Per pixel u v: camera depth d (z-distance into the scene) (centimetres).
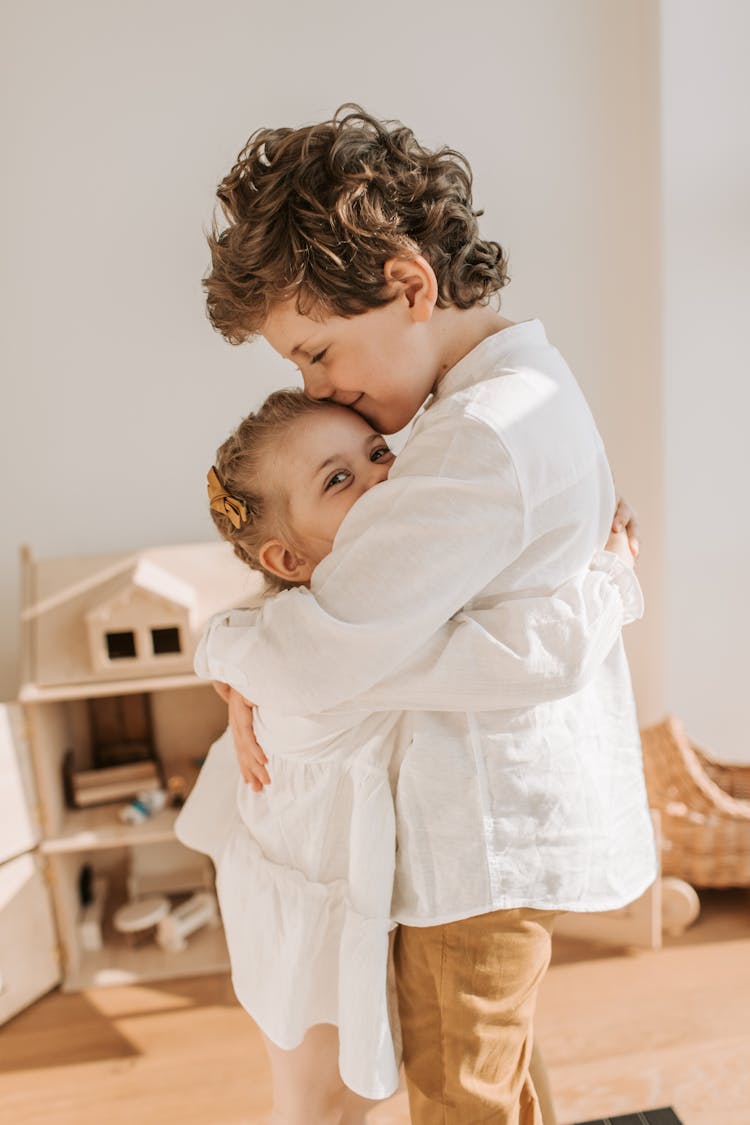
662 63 197
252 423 97
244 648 86
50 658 178
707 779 202
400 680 85
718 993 178
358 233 79
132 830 185
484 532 79
